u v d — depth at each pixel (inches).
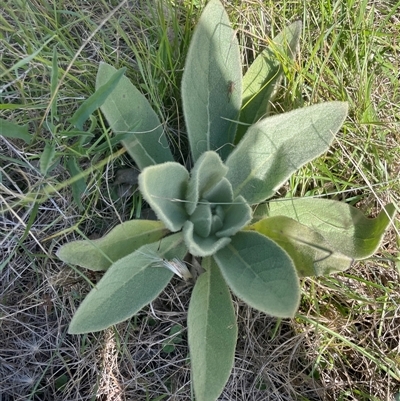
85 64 21.2
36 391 20.3
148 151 19.8
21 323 20.1
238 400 21.1
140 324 21.1
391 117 24.3
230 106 20.7
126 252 18.5
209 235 18.7
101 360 20.5
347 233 20.4
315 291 22.0
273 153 19.5
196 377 17.2
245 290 17.3
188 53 19.3
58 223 20.6
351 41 24.1
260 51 23.9
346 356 22.2
